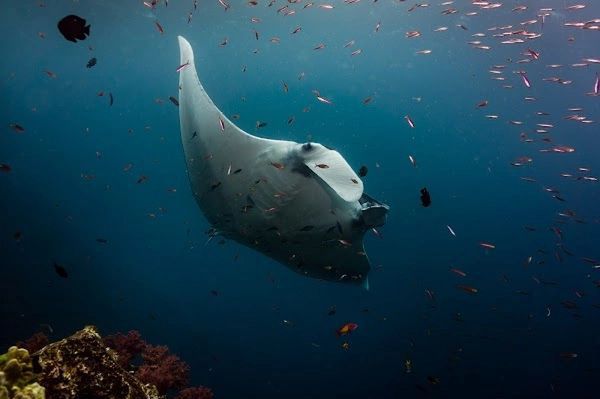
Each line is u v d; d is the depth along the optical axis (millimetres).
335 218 5234
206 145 5137
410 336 13984
